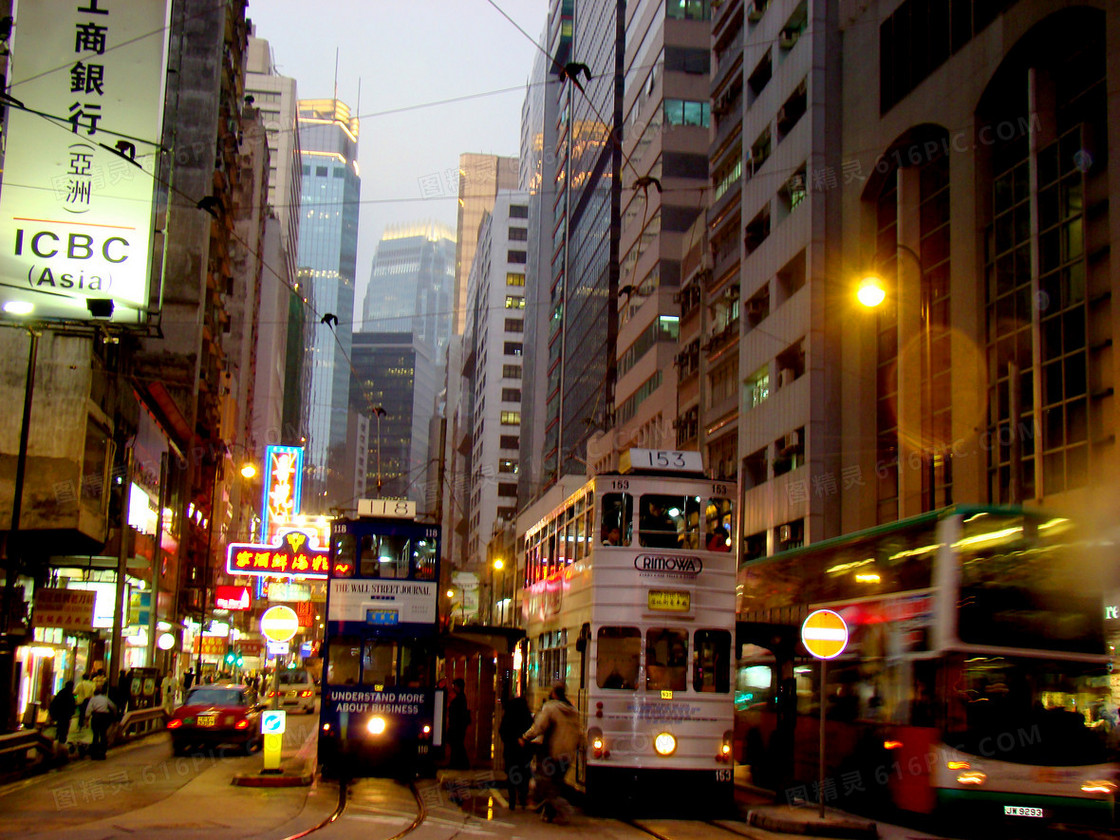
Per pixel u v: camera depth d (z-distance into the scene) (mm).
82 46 27984
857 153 35375
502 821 15531
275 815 14906
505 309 140500
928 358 24062
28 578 32719
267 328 111188
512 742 17000
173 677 52219
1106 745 14648
